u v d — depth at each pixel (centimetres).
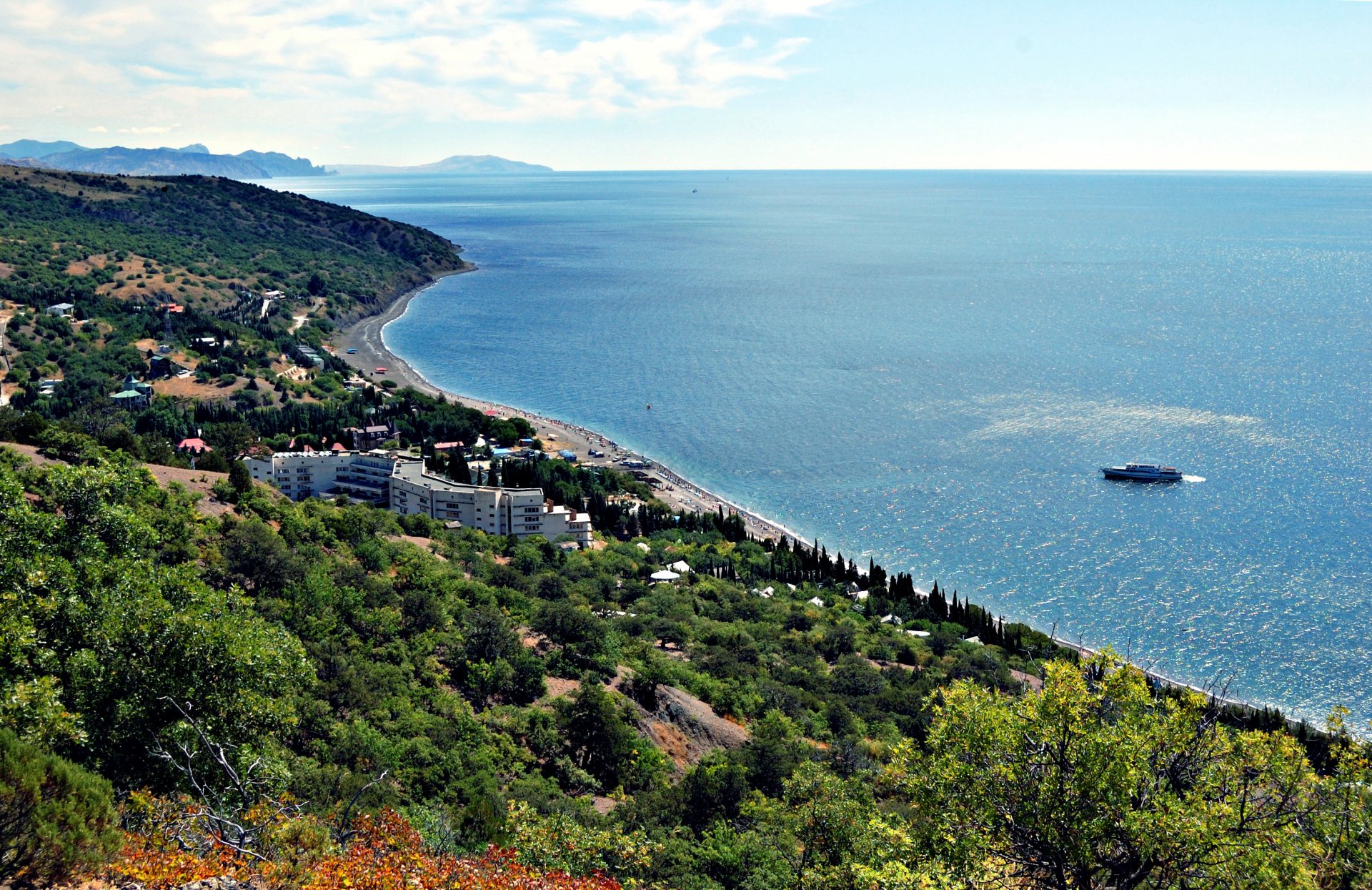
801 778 4997
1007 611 13662
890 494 18525
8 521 4631
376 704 6106
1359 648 12181
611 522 16338
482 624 7806
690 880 4550
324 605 7156
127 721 3578
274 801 3067
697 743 7362
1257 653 12169
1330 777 2678
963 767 2908
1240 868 2459
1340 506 16738
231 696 3894
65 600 4025
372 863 2791
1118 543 15675
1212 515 16600
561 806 5278
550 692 7469
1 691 3191
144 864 2380
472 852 4253
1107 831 2711
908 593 13550
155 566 5622
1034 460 19925
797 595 13300
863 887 3198
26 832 2314
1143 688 2941
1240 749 2758
